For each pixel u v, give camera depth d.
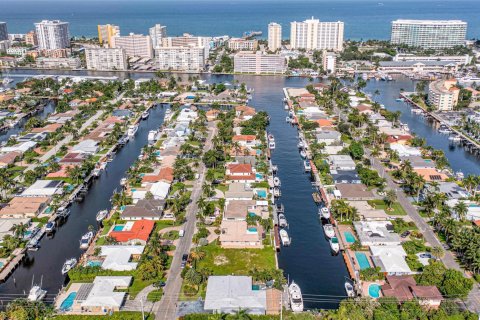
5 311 179.88
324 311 175.00
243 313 166.12
